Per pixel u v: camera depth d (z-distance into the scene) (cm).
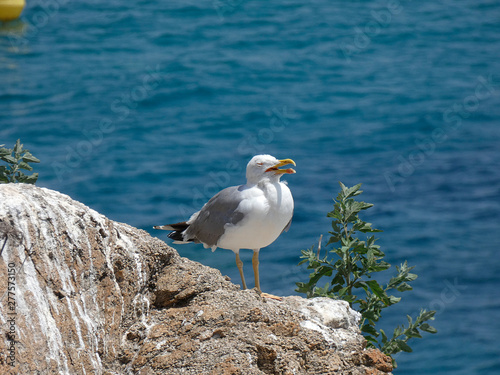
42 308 588
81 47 5141
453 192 2928
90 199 2933
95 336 622
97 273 652
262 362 637
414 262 2378
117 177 3145
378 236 2567
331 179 3058
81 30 5541
